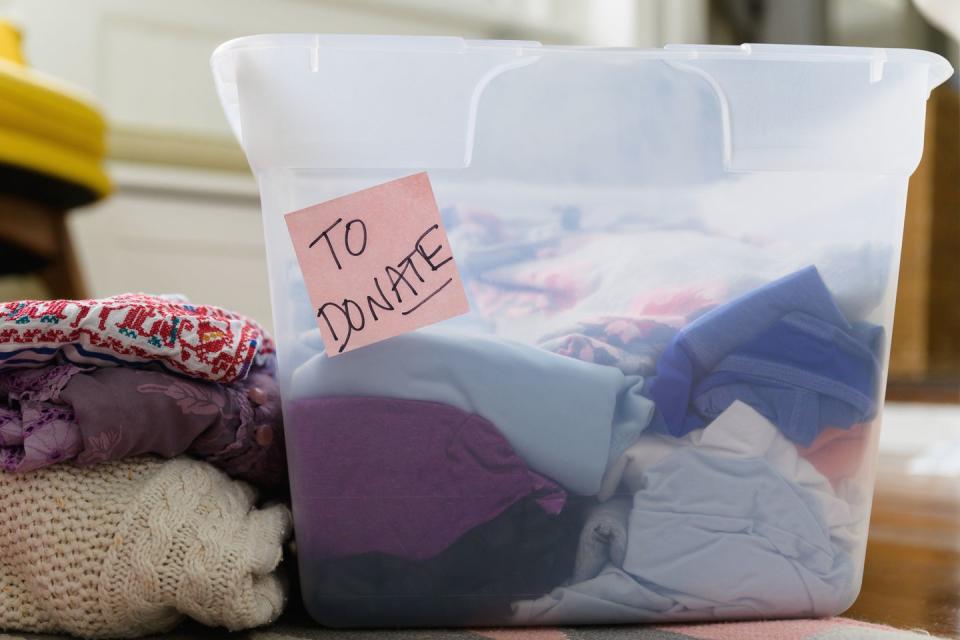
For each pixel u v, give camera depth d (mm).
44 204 1663
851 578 657
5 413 604
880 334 645
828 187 632
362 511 614
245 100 603
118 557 579
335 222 602
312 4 2312
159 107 2166
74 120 1585
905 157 640
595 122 617
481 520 613
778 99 626
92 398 584
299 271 610
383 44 596
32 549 591
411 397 607
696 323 615
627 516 623
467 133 606
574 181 618
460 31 2523
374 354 605
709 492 627
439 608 624
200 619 590
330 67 595
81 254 2096
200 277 2227
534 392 607
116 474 608
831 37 2902
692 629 628
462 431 608
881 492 1338
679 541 626
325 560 618
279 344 618
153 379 608
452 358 606
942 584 788
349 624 628
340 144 598
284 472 704
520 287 614
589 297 618
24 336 580
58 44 2066
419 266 602
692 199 624
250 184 2264
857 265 634
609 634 615
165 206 2176
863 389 642
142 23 2145
